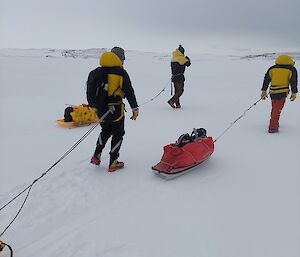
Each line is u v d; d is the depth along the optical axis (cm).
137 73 2678
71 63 3766
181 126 881
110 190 500
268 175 556
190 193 492
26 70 2514
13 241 380
